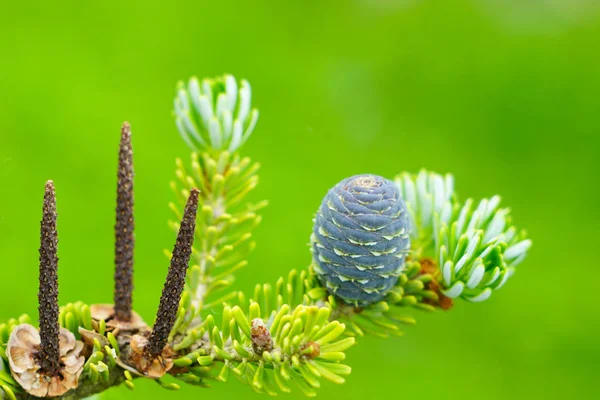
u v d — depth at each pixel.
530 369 1.43
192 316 0.71
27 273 1.42
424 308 0.74
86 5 1.99
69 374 0.69
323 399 1.33
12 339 0.69
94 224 1.52
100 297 1.42
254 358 0.69
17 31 1.89
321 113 1.86
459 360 1.42
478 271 0.72
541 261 1.61
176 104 0.78
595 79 1.94
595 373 1.42
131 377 0.69
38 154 1.60
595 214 1.71
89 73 1.81
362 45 2.05
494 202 0.74
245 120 0.78
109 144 1.65
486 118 1.91
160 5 2.03
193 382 0.70
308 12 2.11
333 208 0.72
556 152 1.84
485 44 2.04
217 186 0.77
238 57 1.96
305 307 0.69
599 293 1.54
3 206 1.50
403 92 1.96
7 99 1.70
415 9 2.14
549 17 2.13
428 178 0.77
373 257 0.72
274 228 1.54
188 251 0.68
